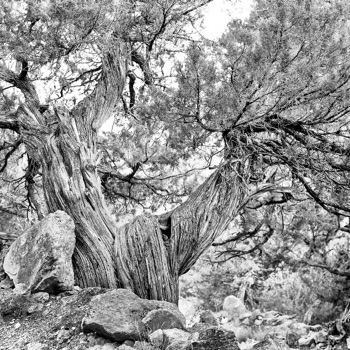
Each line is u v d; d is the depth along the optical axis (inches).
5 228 373.1
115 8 265.9
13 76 286.0
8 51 254.5
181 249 244.8
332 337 349.7
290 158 252.2
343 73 232.5
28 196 354.9
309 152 255.1
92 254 239.3
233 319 439.8
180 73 232.5
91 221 243.4
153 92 249.6
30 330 204.1
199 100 235.0
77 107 278.4
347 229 381.7
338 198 278.8
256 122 244.4
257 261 536.1
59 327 200.1
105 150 330.0
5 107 304.5
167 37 300.0
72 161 251.3
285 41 220.8
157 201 357.7
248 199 259.8
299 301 527.2
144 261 237.1
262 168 271.0
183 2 289.0
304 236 452.1
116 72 283.4
